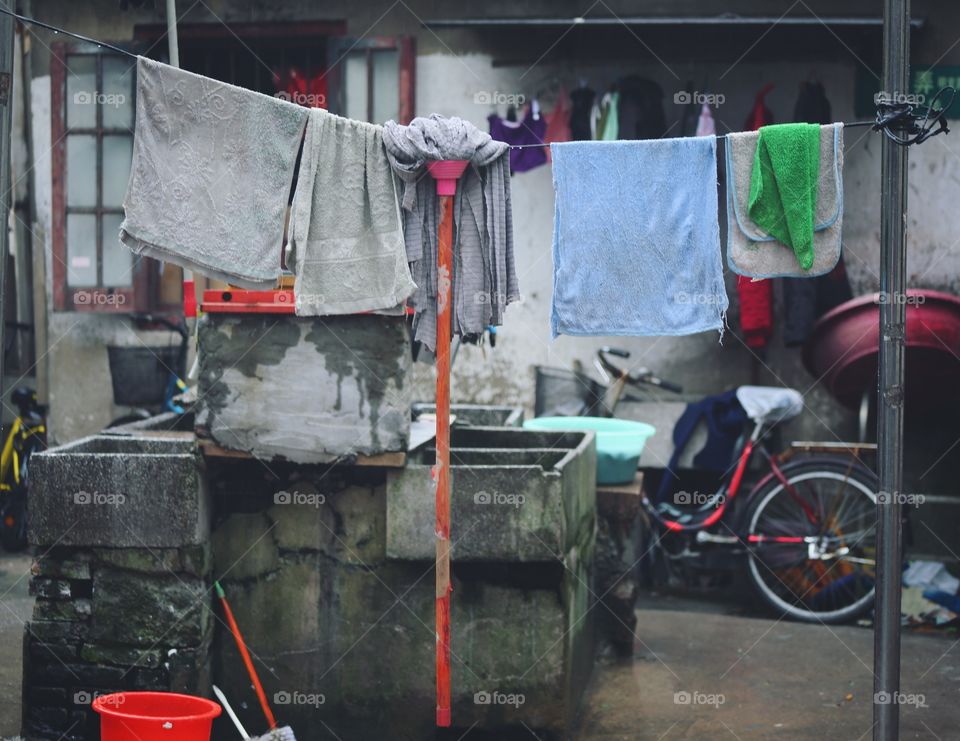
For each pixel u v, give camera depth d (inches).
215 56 305.6
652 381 277.0
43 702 180.9
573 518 190.4
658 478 285.6
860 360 253.0
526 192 290.8
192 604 179.2
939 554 275.1
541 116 286.8
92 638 180.4
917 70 273.6
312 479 183.9
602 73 286.5
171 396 295.3
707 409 276.2
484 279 166.2
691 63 283.3
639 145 159.6
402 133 159.6
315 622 184.5
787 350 284.2
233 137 155.6
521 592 180.4
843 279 273.4
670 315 160.4
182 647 179.2
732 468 268.2
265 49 301.4
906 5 150.5
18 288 315.0
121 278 300.4
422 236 165.6
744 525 261.9
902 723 196.1
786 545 262.2
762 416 264.2
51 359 306.3
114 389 296.0
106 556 179.6
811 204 154.6
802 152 154.6
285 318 178.9
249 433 179.6
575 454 195.2
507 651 180.7
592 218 161.0
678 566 281.4
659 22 266.7
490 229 164.6
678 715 198.7
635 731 191.3
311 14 295.1
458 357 297.3
